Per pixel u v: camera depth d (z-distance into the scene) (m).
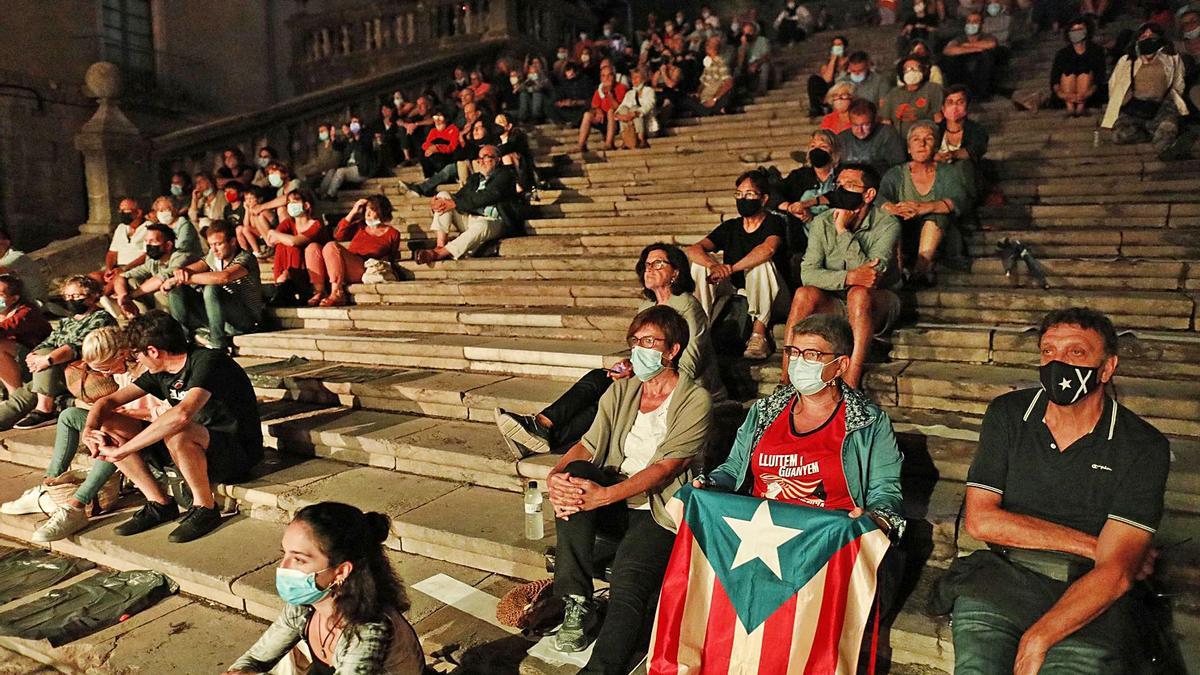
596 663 3.04
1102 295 4.76
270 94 16.27
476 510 4.25
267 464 5.13
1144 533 2.62
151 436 4.36
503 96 12.74
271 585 3.91
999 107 8.84
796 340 3.17
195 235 7.66
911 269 5.39
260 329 7.27
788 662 2.85
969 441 3.91
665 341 3.50
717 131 9.86
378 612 2.81
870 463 3.20
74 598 4.09
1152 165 6.36
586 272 6.92
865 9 15.64
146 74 13.44
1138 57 6.90
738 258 5.09
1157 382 4.10
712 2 18.53
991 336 4.58
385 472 4.89
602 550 3.58
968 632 2.75
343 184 10.57
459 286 6.95
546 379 5.51
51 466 5.08
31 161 11.32
